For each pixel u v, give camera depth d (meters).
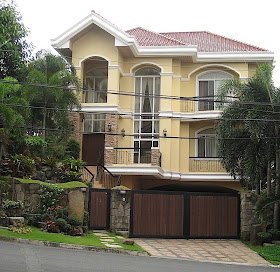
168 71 30.88
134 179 29.75
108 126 29.77
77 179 24.73
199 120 30.81
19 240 17.64
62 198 21.69
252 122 22.20
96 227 22.64
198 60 31.50
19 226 19.27
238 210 24.34
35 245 17.39
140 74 31.75
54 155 26.38
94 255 16.47
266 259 19.62
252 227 22.77
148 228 22.95
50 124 27.92
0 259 13.90
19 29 29.56
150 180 31.55
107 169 28.48
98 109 29.91
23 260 14.05
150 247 20.47
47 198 21.20
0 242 17.14
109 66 30.31
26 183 21.31
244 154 23.53
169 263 16.56
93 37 30.69
